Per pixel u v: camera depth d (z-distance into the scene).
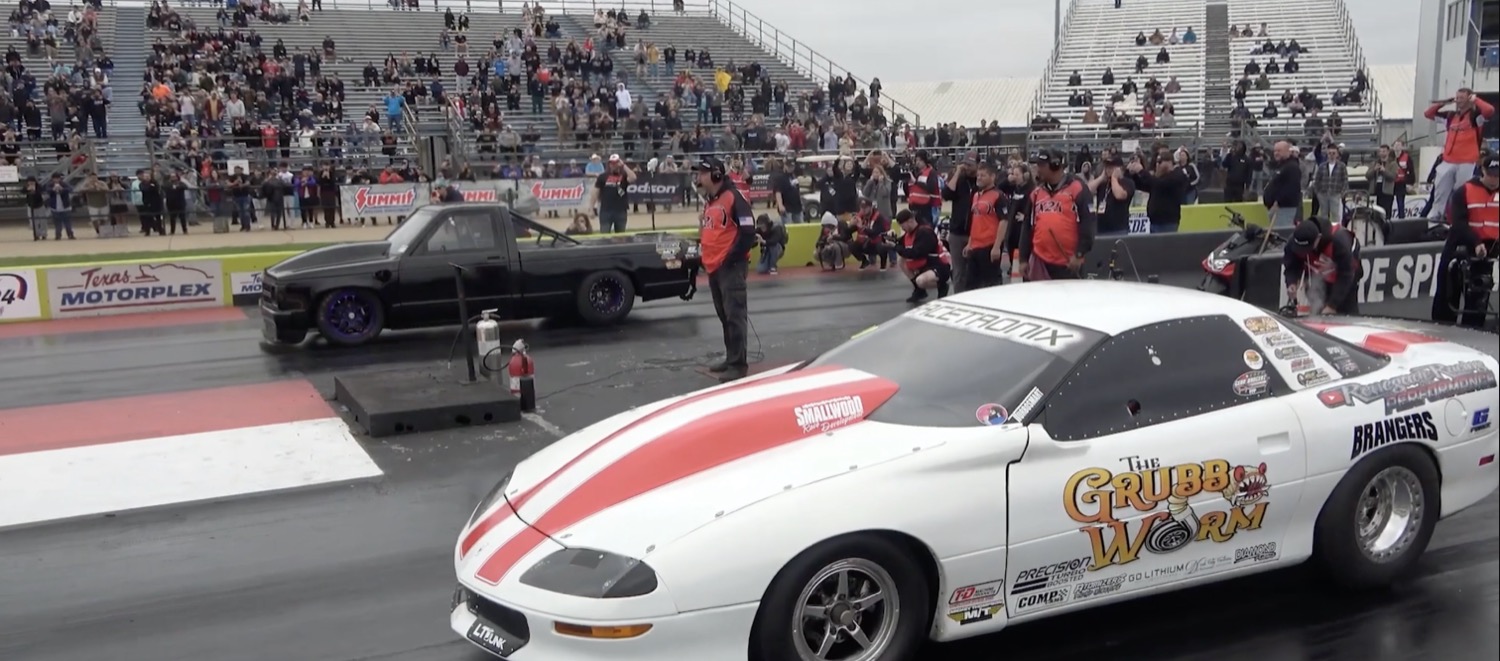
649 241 13.03
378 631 4.86
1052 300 4.96
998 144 31.16
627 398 9.27
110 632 4.93
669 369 10.41
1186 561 4.45
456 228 11.98
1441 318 9.56
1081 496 4.19
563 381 9.96
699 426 4.30
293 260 11.89
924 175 14.10
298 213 23.80
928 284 14.02
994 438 4.10
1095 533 4.23
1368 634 4.52
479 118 29.56
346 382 9.17
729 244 9.74
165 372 10.74
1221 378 4.57
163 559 5.82
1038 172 9.14
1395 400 4.82
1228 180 22.33
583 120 31.34
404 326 11.87
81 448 8.00
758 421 4.31
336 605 5.16
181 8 36.97
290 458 7.63
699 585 3.68
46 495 6.95
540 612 3.73
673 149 28.50
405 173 25.92
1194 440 4.38
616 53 39.03
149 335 12.90
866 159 24.94
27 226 23.27
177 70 29.73
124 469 7.46
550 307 12.41
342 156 26.94
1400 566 4.88
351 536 6.12
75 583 5.52
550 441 7.99
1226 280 11.41
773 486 3.94
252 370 10.74
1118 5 48.06
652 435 4.33
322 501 6.74
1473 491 5.08
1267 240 11.73
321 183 23.84
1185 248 13.83
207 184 23.34
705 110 33.41
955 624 4.09
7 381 10.48
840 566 3.88
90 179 22.25
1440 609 4.73
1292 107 36.44
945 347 4.77
